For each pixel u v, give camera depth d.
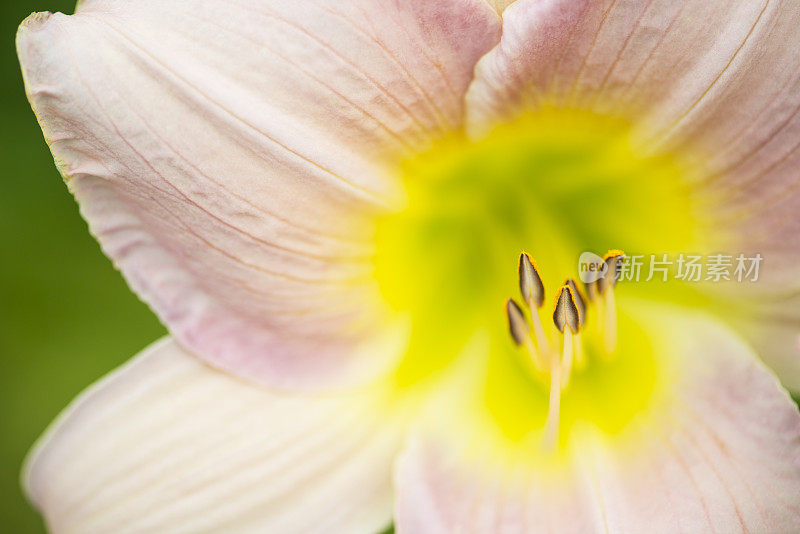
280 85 0.23
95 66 0.23
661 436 0.24
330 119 0.23
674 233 0.25
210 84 0.23
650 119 0.23
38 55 0.23
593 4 0.22
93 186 0.24
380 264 0.24
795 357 0.25
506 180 0.25
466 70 0.23
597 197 0.25
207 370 0.25
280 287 0.24
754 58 0.23
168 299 0.24
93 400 0.25
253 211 0.23
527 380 0.25
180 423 0.25
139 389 0.25
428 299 0.26
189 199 0.23
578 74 0.23
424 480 0.24
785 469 0.24
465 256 0.26
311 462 0.25
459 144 0.24
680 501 0.24
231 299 0.24
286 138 0.23
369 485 0.25
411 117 0.23
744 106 0.23
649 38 0.23
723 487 0.24
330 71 0.23
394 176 0.24
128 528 0.24
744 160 0.23
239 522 0.25
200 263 0.24
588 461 0.24
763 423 0.24
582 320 0.25
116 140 0.23
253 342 0.24
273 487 0.25
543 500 0.24
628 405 0.25
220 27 0.23
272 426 0.25
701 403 0.24
